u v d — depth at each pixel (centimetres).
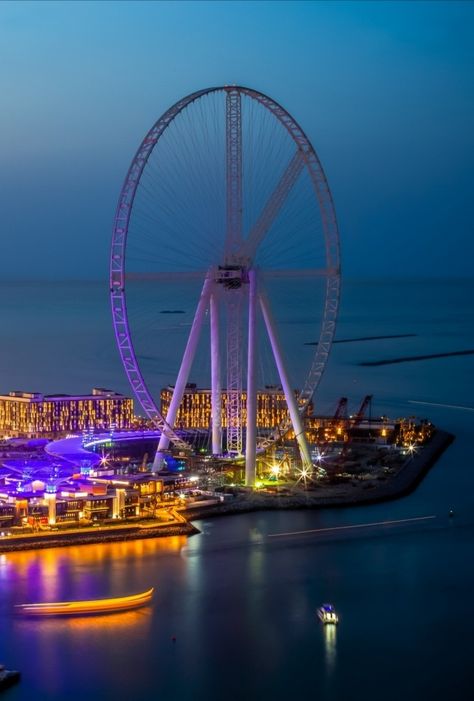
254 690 18788
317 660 19762
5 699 18450
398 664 19638
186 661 19688
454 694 18625
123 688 18825
